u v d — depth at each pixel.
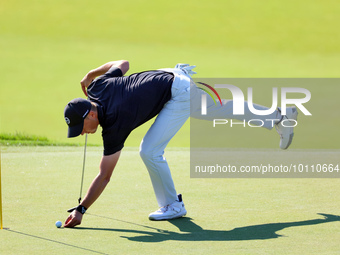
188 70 19.08
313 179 23.41
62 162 26.83
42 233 16.17
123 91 17.12
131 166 26.00
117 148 17.05
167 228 16.83
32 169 25.20
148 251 14.57
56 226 16.88
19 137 35.66
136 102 17.03
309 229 16.58
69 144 32.44
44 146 31.38
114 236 15.95
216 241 15.47
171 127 17.86
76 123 16.44
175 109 17.84
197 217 18.06
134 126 17.16
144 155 17.61
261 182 23.00
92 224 17.22
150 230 16.61
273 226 16.94
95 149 30.75
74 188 21.89
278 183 22.77
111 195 20.94
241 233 16.23
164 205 18.05
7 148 30.38
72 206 19.27
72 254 14.29
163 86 17.61
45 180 23.16
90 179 23.47
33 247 14.84
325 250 14.59
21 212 18.44
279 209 18.94
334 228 16.67
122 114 16.77
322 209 18.91
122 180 23.31
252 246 14.97
